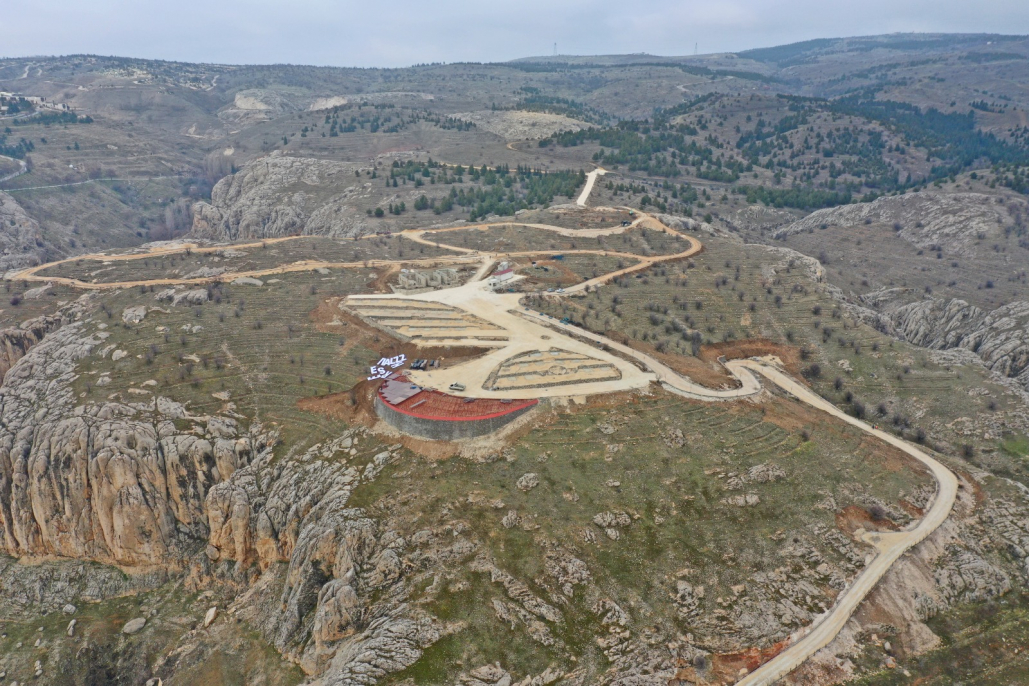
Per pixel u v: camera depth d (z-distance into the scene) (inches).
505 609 3617.1
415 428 4936.0
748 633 3523.6
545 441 4835.1
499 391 5359.3
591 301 7436.0
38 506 5049.2
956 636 3570.4
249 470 5073.8
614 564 3939.5
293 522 4581.7
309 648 3828.7
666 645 3467.0
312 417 5393.7
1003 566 3978.8
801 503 4357.8
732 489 4458.7
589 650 3457.2
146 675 4315.9
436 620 3548.2
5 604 4884.4
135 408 5457.7
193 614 4677.7
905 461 4840.1
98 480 5014.8
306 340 6481.3
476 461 4655.5
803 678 3302.2
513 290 7755.9
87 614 4790.8
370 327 6756.9
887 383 6491.1
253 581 4813.0
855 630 3543.3
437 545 4003.4
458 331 6565.0
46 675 4392.2
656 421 5073.8
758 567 3912.4
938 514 4313.5
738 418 5196.9
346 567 3991.1
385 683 3243.1
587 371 5753.0
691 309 7495.1
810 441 4980.3
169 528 5078.7
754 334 7130.9
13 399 5802.2
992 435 5787.4
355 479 4579.2
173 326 6722.4
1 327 7101.4
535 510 4252.0
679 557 3978.8
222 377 5900.6
